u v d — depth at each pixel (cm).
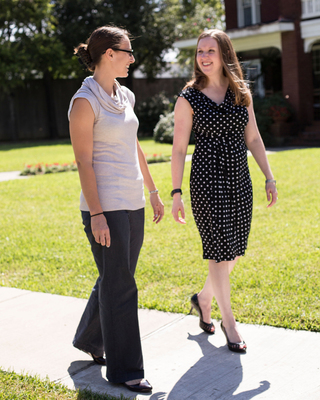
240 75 293
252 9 1852
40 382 257
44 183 986
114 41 242
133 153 257
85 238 571
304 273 410
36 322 341
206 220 288
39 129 2730
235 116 284
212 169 284
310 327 311
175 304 362
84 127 237
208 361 276
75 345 277
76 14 2525
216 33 286
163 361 279
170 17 2736
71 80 2758
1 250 535
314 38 1603
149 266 455
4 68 2384
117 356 251
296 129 1639
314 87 1791
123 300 250
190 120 291
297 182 838
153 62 2789
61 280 432
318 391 240
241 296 367
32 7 2425
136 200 256
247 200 294
